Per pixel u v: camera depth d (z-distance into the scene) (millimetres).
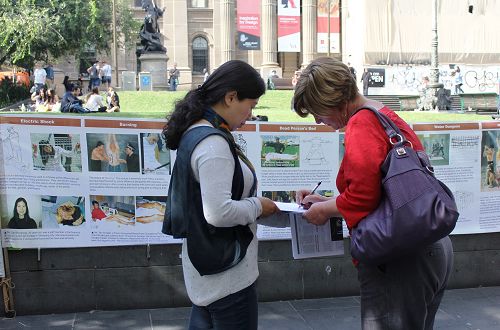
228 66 2592
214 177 2422
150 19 36625
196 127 2549
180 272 4676
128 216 4566
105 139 4477
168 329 4289
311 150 4762
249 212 2514
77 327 4293
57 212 4477
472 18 48000
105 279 4594
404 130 2646
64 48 38188
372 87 45188
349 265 4973
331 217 2871
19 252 4473
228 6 55062
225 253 2516
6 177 4387
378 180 2467
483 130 5066
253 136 4668
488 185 5145
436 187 2412
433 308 2828
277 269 4855
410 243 2354
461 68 47125
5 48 36000
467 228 5137
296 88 2783
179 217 2547
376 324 2623
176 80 43719
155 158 4543
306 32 54219
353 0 49656
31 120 4371
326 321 4465
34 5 34656
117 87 40812
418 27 47344
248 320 2631
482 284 5262
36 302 4520
